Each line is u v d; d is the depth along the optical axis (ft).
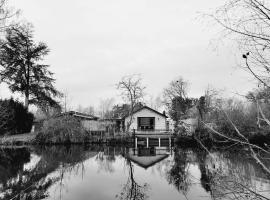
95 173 49.60
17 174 46.75
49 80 130.41
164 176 46.39
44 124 114.42
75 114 132.46
